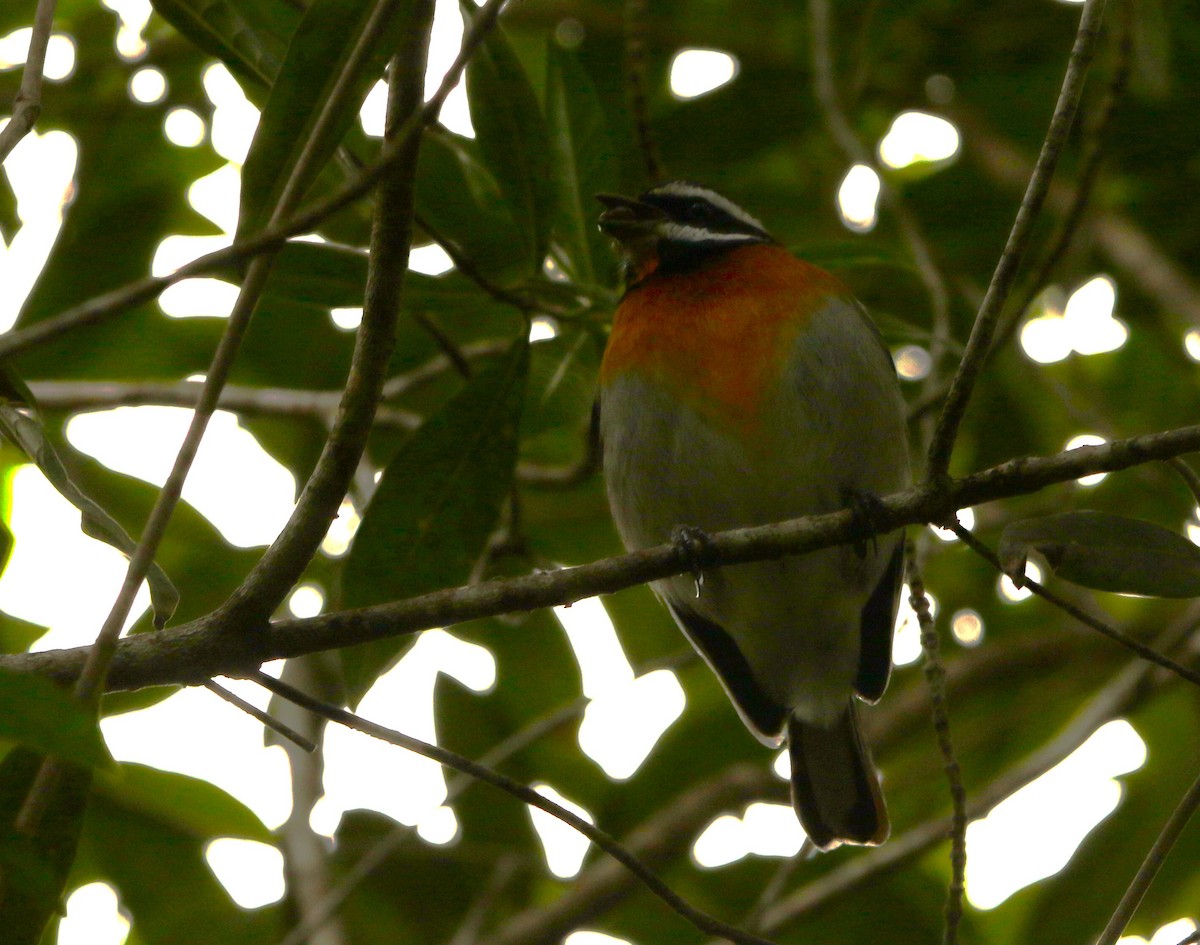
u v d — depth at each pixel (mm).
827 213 12578
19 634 10586
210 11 7012
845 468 8648
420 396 12500
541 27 12383
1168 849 6031
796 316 8672
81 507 5887
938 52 12523
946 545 12078
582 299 9023
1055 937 11227
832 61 11695
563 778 12164
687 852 11320
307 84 5133
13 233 11055
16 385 6203
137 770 9828
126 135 11766
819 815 9312
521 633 12000
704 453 8633
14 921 4516
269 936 11109
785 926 10719
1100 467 6215
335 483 5902
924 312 12188
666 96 12617
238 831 9891
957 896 6812
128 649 6027
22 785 4965
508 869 11141
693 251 9203
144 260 11406
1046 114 12430
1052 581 12594
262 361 11797
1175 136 12062
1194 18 11703
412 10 5180
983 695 12727
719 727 12141
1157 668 10430
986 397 12250
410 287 8508
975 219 12414
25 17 11492
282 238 4379
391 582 7773
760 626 9352
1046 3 12336
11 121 5352
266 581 6016
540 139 8078
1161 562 6270
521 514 10328
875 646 9352
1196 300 11133
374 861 10016
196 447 4758
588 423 9961
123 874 11047
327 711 5996
